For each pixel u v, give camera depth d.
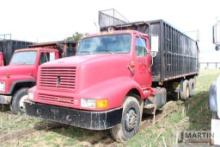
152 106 6.55
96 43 6.45
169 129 5.88
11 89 7.84
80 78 4.79
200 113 7.49
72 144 5.18
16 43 12.47
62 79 5.03
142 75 6.36
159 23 7.39
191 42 12.34
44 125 6.53
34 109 5.48
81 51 6.61
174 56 8.95
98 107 4.55
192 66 12.67
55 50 9.50
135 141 5.20
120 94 4.98
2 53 12.23
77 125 4.72
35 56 8.73
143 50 6.46
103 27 7.96
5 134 5.84
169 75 8.27
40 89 5.46
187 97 10.95
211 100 3.95
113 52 6.11
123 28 7.83
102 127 4.55
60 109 4.96
